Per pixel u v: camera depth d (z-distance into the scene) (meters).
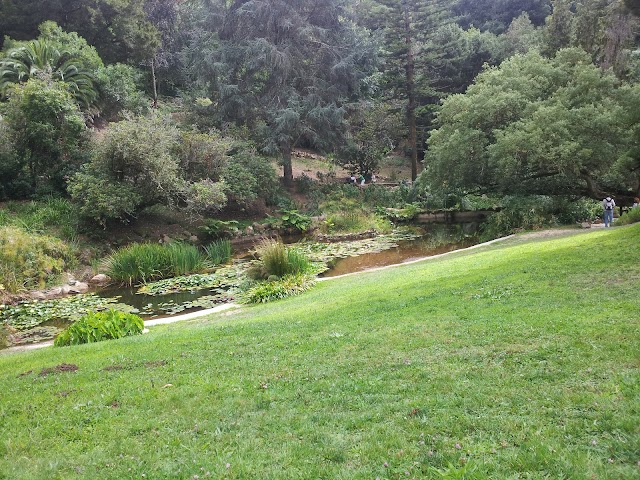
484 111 19.50
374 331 6.01
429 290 8.09
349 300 8.48
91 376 5.36
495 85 20.72
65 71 23.11
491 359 4.47
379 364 4.75
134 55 31.02
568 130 17.03
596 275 7.18
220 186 19.72
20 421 4.20
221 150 21.02
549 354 4.36
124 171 18.50
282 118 24.30
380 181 32.06
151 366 5.58
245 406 4.11
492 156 17.95
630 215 14.63
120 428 3.90
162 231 20.25
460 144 19.45
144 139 17.98
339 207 25.17
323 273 15.05
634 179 17.72
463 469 2.64
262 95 27.23
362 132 29.72
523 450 2.84
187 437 3.62
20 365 6.44
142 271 15.13
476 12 49.31
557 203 18.67
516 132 17.28
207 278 14.91
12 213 17.72
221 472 3.00
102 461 3.37
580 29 24.08
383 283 9.99
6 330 10.19
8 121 18.52
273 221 22.84
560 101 17.88
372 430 3.38
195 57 26.52
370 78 27.91
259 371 5.00
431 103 36.44
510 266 8.89
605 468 2.56
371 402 3.90
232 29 26.72
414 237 21.06
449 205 25.53
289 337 6.29
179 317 10.45
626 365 3.90
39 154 19.34
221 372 5.09
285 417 3.78
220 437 3.55
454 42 33.56
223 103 25.91
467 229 22.31
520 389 3.73
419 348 5.09
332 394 4.16
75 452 3.55
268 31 26.14
